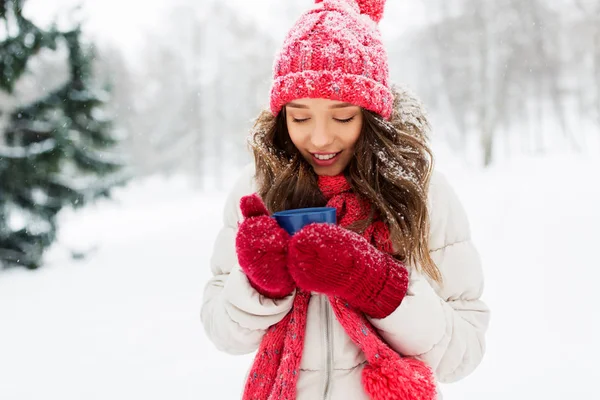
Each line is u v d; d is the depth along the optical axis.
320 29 1.23
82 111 8.96
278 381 1.17
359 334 1.13
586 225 7.06
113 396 3.18
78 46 8.78
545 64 26.58
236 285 1.17
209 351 3.82
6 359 3.94
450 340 1.20
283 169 1.35
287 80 1.20
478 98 24.58
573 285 4.64
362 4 1.47
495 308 4.25
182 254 8.28
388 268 1.09
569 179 12.35
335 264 0.99
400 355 1.21
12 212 8.36
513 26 24.64
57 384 3.41
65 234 12.34
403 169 1.24
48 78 9.18
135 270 7.31
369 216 1.25
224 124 30.69
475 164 24.75
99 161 9.24
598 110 29.28
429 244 1.32
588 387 2.86
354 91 1.17
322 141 1.20
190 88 30.59
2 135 8.21
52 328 4.70
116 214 17.20
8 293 6.34
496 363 3.25
